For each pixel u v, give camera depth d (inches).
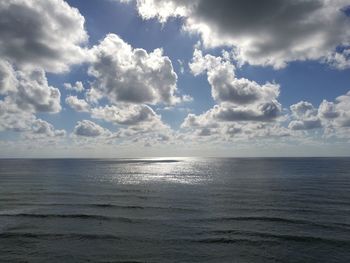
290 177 3157.0
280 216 1213.7
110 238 925.8
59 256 780.6
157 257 776.3
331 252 811.4
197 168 5334.6
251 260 761.0
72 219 1166.3
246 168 5078.7
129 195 1843.0
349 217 1192.8
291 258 772.0
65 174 3858.3
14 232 986.1
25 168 5561.0
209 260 759.7
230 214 1254.9
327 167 5196.9
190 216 1221.1
